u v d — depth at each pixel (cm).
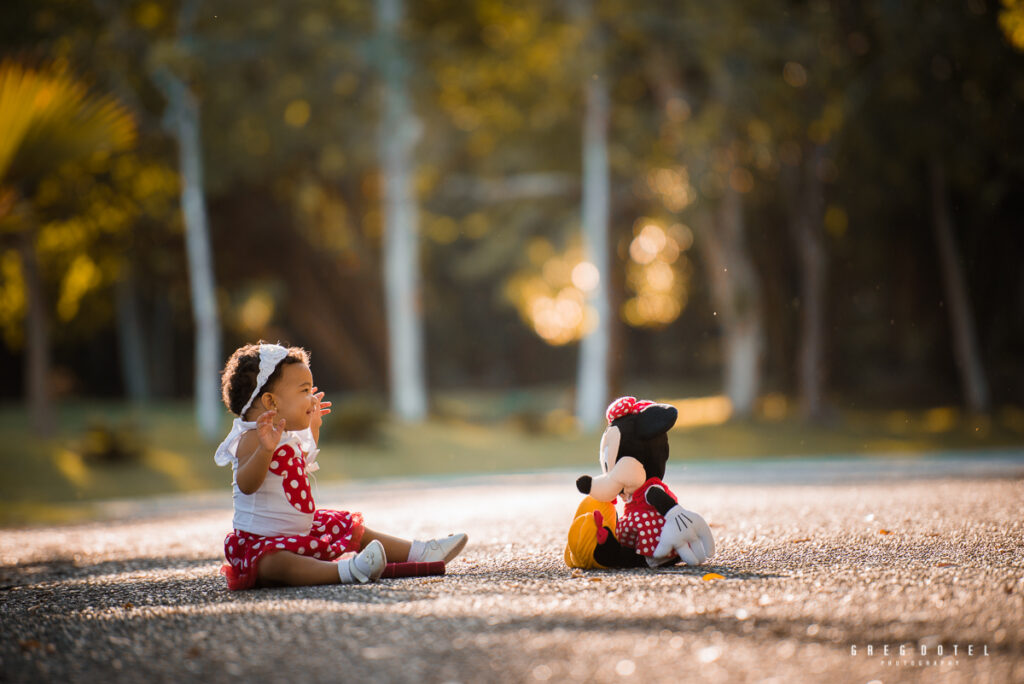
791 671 292
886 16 2420
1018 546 525
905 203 2945
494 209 2994
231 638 353
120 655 339
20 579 615
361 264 3484
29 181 972
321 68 2473
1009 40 2414
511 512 924
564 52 2455
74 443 2278
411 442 2384
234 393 500
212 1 2370
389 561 511
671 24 2422
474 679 292
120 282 3303
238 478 485
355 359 3847
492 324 5172
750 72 2453
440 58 2591
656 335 5334
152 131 2462
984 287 3138
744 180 2777
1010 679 282
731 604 376
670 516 498
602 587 423
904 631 332
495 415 3225
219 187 2584
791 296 3331
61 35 2266
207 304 2477
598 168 2689
